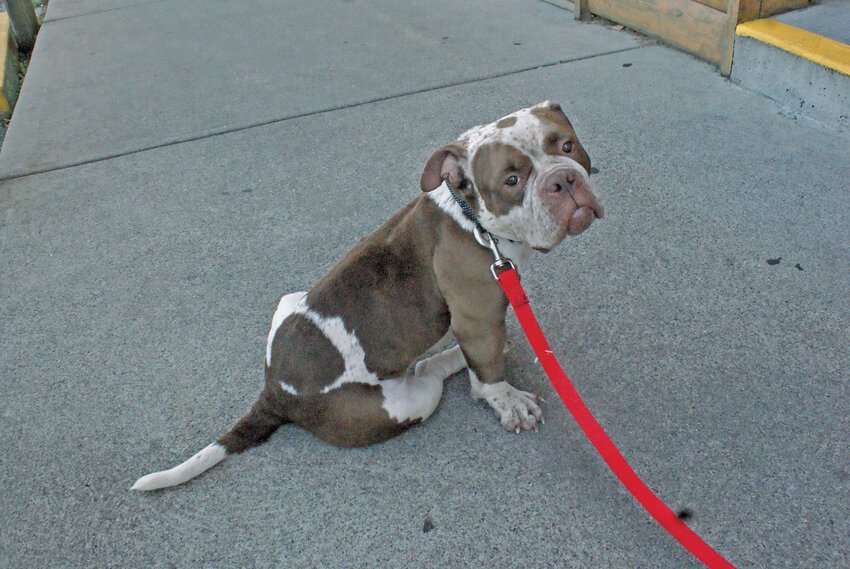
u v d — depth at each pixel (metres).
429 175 1.07
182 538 1.13
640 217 1.59
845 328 1.27
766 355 1.25
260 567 1.08
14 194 2.07
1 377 1.46
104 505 1.19
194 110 2.42
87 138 2.33
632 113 1.95
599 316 1.37
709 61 2.12
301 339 1.17
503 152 1.02
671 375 1.24
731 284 1.39
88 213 1.94
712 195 1.62
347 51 2.71
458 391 1.29
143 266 1.72
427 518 1.10
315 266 1.63
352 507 1.13
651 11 2.29
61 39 3.37
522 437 1.19
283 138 2.16
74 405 1.38
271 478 1.19
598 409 1.21
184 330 1.52
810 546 0.99
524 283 1.47
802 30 1.86
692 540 0.94
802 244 1.45
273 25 3.15
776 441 1.12
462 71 2.36
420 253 1.16
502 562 1.03
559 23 2.62
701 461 1.11
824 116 1.78
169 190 1.99
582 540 1.04
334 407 1.17
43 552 1.14
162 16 3.52
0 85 2.78
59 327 1.57
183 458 1.25
